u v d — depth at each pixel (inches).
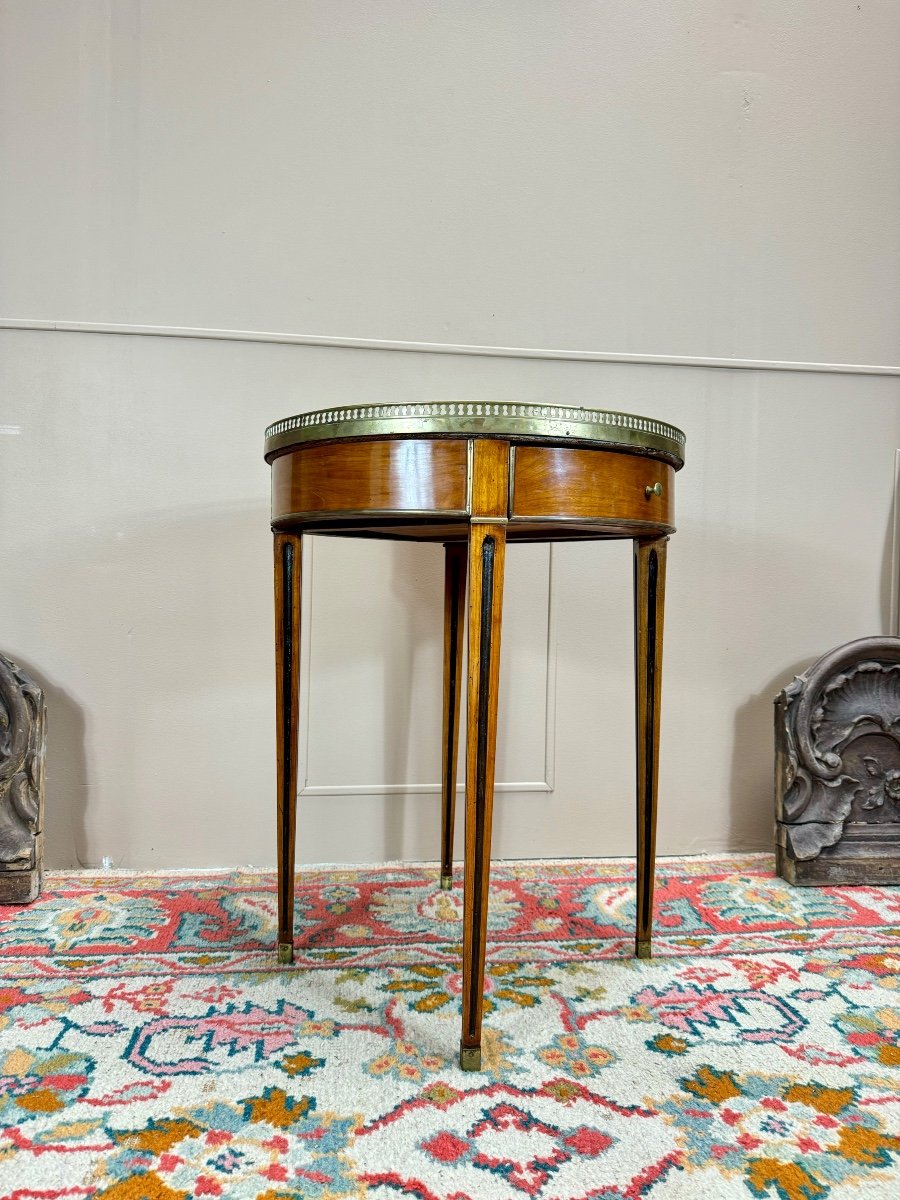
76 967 49.3
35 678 65.9
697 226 72.1
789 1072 39.1
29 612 65.8
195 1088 37.1
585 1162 32.6
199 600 67.1
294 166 67.4
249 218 67.0
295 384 67.6
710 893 63.0
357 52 67.8
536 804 71.4
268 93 67.0
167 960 50.3
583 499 40.5
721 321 72.6
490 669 38.7
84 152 65.4
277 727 49.2
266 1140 33.5
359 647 68.7
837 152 73.5
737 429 73.0
